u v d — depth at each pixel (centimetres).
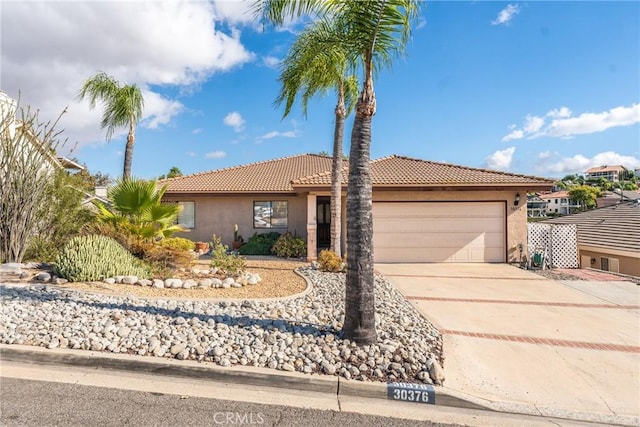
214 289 849
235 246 1748
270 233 1748
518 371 464
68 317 568
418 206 1448
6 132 1016
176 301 698
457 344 545
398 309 711
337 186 1279
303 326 561
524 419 370
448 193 1445
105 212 1151
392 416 368
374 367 442
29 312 587
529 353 521
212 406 372
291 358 456
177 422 339
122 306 638
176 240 1283
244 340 501
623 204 2303
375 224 1448
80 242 890
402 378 426
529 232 1435
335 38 572
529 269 1298
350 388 409
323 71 998
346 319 507
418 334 559
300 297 785
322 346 488
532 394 411
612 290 972
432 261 1441
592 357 512
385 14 489
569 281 1091
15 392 387
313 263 1276
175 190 1758
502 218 1443
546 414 377
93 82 1593
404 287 986
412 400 399
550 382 438
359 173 508
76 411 352
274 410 369
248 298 761
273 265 1320
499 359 498
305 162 2316
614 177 10344
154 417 346
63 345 477
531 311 750
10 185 986
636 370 474
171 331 522
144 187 1117
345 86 1276
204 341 494
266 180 1914
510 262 1420
